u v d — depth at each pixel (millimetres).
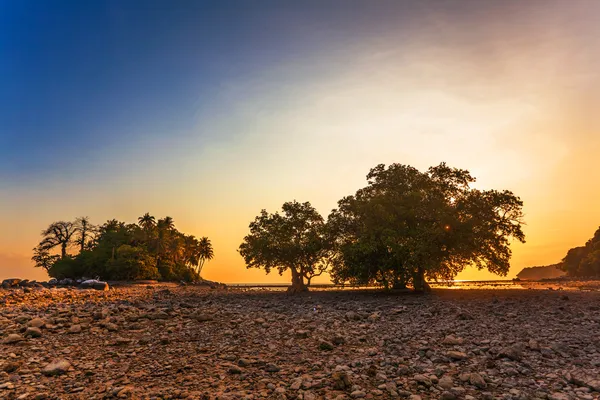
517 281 136875
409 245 34312
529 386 9492
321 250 46156
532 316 20312
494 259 36250
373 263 37188
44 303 29078
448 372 10742
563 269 160500
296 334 16031
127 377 10609
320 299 35250
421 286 39062
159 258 107188
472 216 36188
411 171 39688
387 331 16891
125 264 91312
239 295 43531
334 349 13695
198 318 19516
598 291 40781
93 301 30719
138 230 107000
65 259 97750
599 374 10133
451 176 37969
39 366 11555
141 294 43531
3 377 10484
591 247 145625
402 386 9672
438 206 36281
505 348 12305
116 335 15867
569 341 14039
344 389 9484
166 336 15781
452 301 29453
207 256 140375
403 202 37156
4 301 29656
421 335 15797
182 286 79875
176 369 11297
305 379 10172
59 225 110312
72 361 12125
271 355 12922
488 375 10375
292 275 47594
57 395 9195
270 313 23391
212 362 12086
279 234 45750
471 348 13297
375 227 36719
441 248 36281
